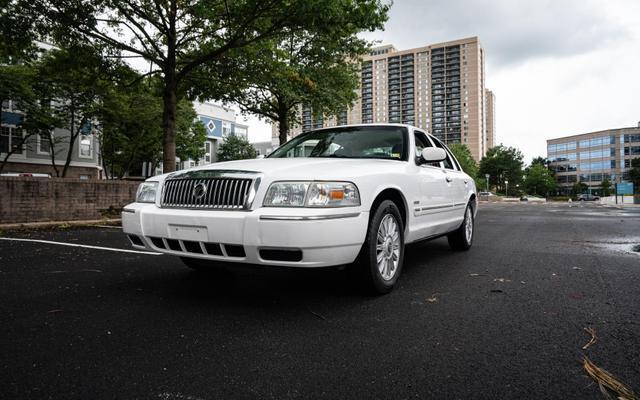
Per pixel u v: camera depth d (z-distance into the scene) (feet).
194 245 9.96
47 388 5.91
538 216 52.16
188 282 12.56
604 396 5.70
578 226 34.68
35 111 79.56
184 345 7.55
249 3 36.47
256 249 9.00
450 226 16.87
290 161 11.35
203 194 9.95
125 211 11.34
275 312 9.55
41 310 9.70
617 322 8.80
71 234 25.95
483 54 462.19
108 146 105.60
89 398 5.63
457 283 12.49
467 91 441.68
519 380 6.16
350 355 7.09
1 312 9.55
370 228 10.44
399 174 12.00
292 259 8.99
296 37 61.05
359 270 10.48
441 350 7.30
